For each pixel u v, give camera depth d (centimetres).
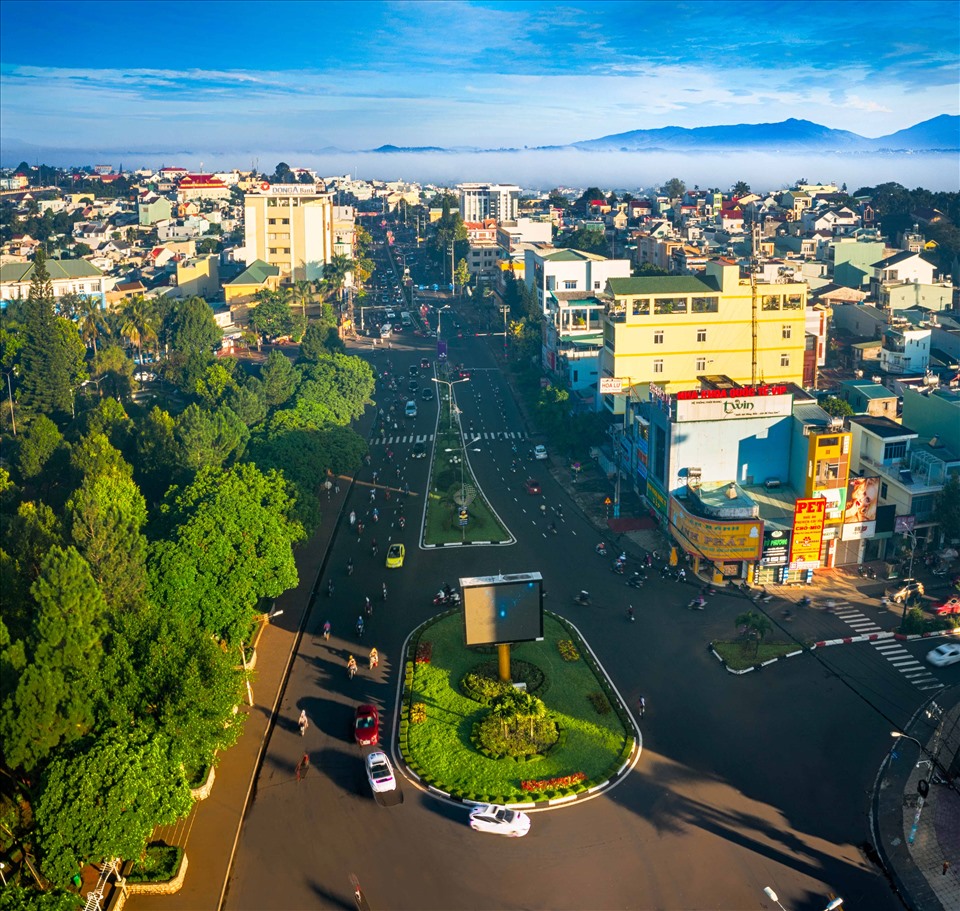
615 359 14738
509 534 11900
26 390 16925
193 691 6438
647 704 8094
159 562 8300
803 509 10031
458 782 7056
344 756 7469
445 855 6366
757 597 10019
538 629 8219
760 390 10981
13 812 6372
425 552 11475
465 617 8062
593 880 6109
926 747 7438
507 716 7338
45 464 12506
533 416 16962
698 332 14812
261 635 9438
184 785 6288
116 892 5959
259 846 6481
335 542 11850
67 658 6347
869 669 8606
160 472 12375
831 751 7431
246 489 9825
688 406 10900
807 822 6644
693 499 10812
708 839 6475
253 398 14650
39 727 5978
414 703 8088
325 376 16462
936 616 9469
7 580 7588
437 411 18025
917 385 15012
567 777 7062
